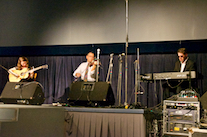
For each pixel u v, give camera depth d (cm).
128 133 229
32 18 448
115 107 252
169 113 293
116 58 460
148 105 429
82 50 484
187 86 340
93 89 255
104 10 420
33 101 274
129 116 231
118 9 414
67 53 494
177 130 287
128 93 446
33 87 276
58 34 438
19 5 454
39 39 445
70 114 242
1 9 460
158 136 301
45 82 496
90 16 426
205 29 377
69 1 436
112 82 457
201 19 379
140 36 402
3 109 171
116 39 412
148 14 400
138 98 433
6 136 159
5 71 510
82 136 237
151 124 295
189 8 385
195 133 221
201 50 425
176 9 390
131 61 452
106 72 462
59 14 439
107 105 257
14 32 453
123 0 413
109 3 418
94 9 424
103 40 418
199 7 381
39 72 498
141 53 450
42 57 500
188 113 285
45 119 192
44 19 445
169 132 289
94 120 236
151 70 443
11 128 163
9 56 514
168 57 438
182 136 283
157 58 442
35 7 448
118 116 233
